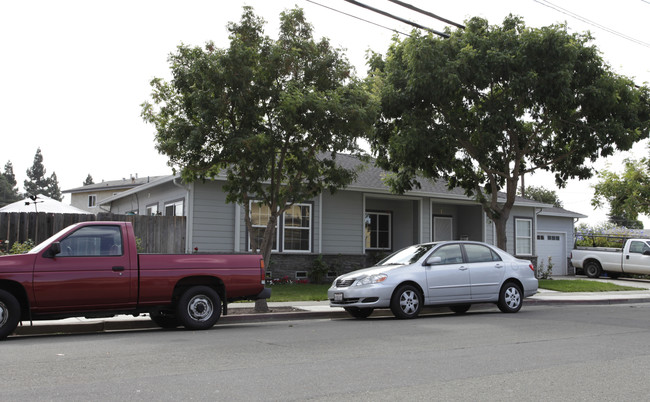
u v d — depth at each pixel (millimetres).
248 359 7168
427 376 6207
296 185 13375
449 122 16281
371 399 5238
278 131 13047
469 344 8391
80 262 9531
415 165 16359
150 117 13344
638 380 6090
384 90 15969
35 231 15734
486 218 25609
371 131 13188
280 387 5672
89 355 7441
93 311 9617
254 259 10930
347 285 12086
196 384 5785
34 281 9180
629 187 24109
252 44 12891
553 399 5301
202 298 10422
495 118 15094
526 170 17812
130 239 9992
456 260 12648
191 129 12508
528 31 15188
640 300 17609
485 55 15312
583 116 16281
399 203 24953
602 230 34062
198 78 12398
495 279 12914
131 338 9180
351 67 13578
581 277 27609
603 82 15312
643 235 31891
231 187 13508
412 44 15094
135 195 24812
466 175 17859
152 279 9969
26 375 6180
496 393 5492
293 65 13008
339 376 6188
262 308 12922
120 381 5902
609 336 9266
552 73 14828
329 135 12727
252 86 12688
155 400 5152
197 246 18500
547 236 29188
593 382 5984
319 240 20922
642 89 16938
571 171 17438
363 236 22125
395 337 9109
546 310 14102
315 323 11445
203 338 9102
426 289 12047
